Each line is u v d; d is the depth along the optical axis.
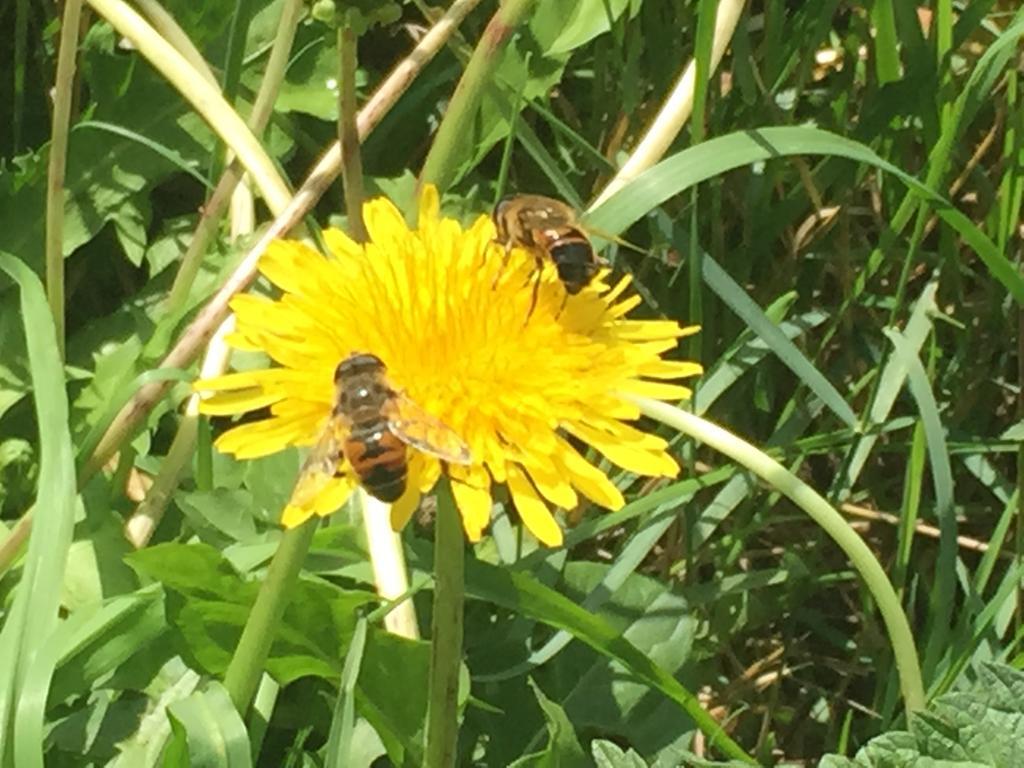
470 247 0.14
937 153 0.18
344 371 0.12
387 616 0.16
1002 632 0.18
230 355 0.18
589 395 0.12
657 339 0.14
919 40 0.20
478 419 0.12
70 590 0.17
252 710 0.16
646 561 0.20
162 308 0.20
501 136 0.20
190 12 0.20
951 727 0.14
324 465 0.12
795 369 0.18
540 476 0.12
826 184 0.20
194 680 0.16
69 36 0.16
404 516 0.12
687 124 0.20
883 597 0.16
